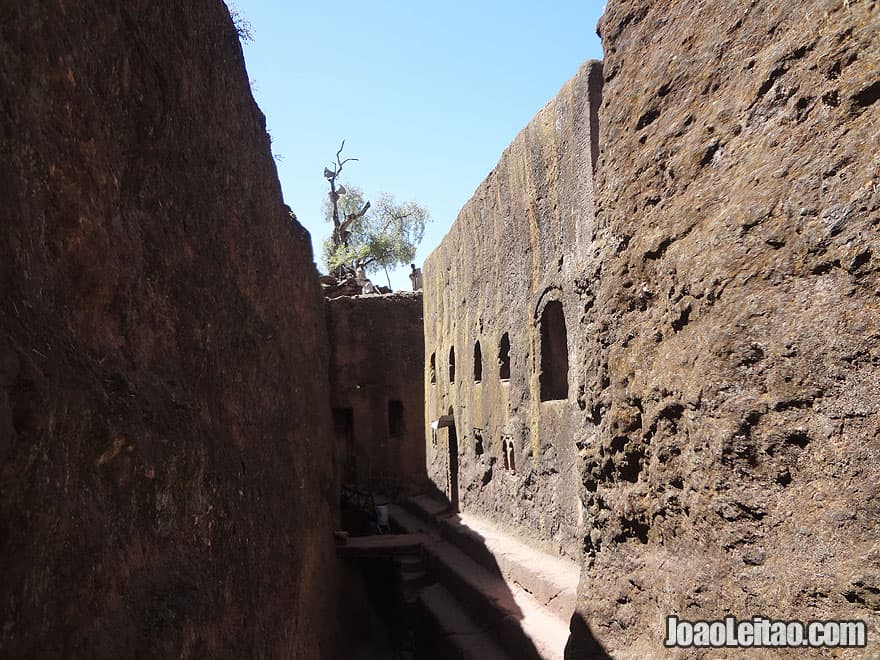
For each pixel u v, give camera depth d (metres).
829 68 2.78
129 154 3.12
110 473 2.53
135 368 2.96
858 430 2.53
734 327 3.09
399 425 20.28
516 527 10.31
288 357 7.10
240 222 5.15
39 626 1.94
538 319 9.20
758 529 2.94
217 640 3.48
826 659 2.56
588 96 7.61
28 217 2.16
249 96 5.87
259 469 5.11
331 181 33.56
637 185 4.00
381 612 13.95
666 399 3.58
